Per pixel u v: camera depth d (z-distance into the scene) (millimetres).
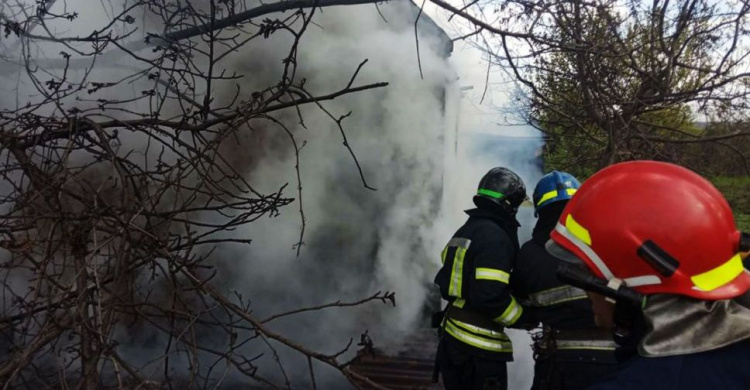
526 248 2771
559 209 2738
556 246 1305
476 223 2982
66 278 2516
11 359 1847
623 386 1062
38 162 3568
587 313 2492
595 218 1181
